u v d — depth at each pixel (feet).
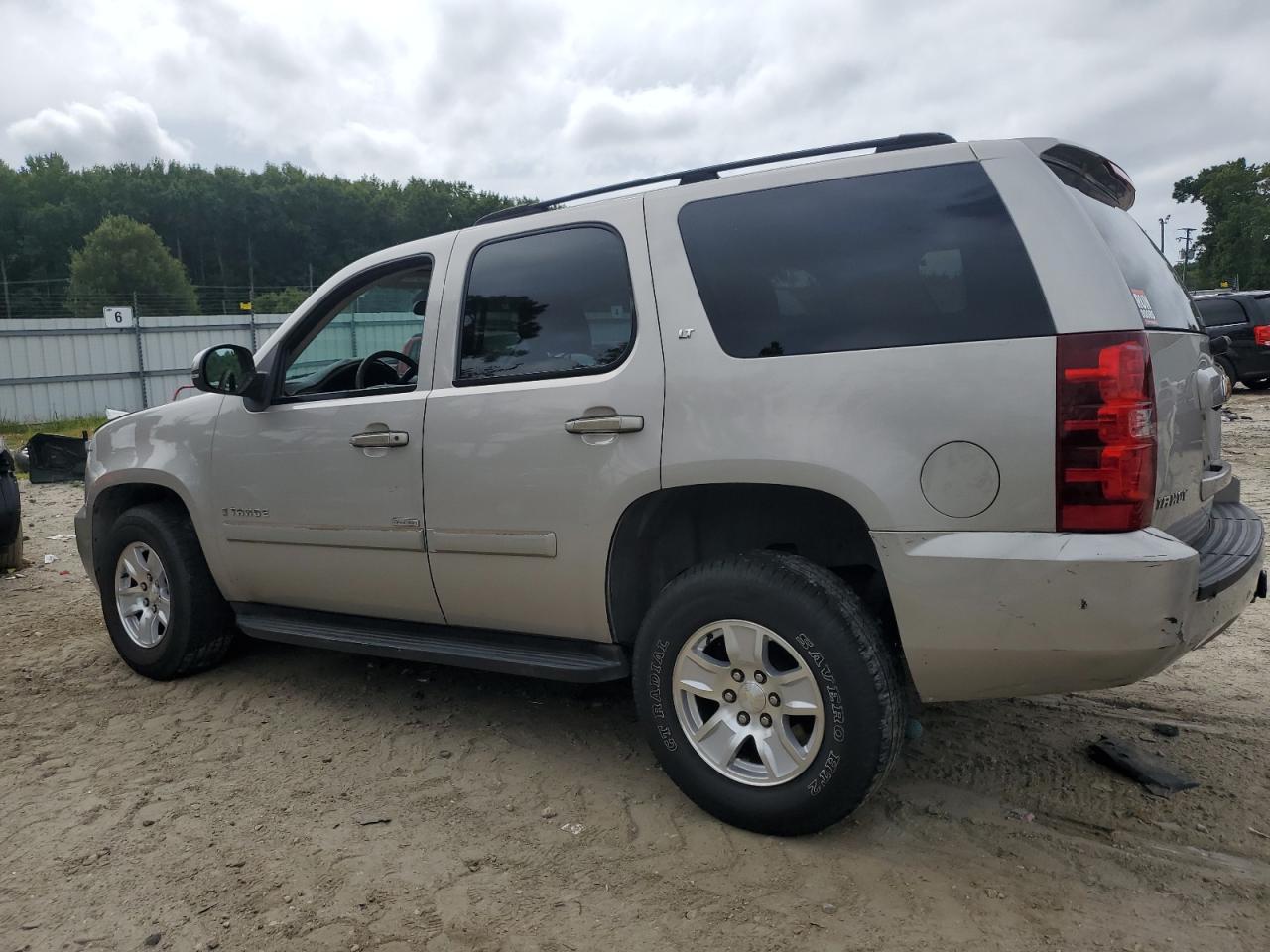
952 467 7.95
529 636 10.98
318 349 13.25
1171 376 8.34
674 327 9.42
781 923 7.82
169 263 241.96
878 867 8.61
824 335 8.68
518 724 12.32
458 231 11.65
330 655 15.39
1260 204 218.79
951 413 7.95
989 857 8.73
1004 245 8.11
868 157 8.97
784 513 10.12
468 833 9.52
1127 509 7.48
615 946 7.63
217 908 8.34
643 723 9.76
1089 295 7.70
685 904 8.14
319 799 10.36
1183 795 9.70
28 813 10.25
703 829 9.39
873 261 8.66
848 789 8.51
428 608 11.55
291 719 12.75
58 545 25.89
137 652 14.44
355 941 7.80
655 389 9.40
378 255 12.44
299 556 12.51
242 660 15.25
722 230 9.46
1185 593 7.49
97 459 15.06
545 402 10.12
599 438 9.71
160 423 14.16
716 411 9.00
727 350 9.09
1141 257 9.28
